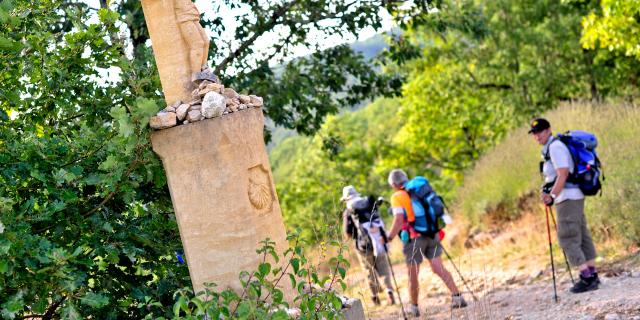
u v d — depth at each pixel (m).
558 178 6.77
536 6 23.53
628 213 8.59
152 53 5.61
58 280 4.15
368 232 8.82
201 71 4.66
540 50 23.28
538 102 24.09
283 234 4.75
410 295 7.68
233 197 4.48
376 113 47.78
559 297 7.04
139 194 5.17
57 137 5.00
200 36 4.71
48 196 4.57
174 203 4.54
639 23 14.06
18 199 4.55
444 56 25.42
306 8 9.44
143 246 5.01
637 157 10.30
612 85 22.14
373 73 10.72
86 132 4.66
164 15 4.69
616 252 8.34
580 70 22.77
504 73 24.69
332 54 10.35
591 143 6.93
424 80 27.08
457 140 30.14
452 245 12.45
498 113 25.42
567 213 6.91
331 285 4.32
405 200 7.61
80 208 4.82
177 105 4.58
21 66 5.09
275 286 4.52
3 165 4.41
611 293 6.66
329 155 11.02
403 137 31.44
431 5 10.55
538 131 6.96
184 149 4.47
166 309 4.81
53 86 5.15
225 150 4.47
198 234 4.50
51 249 4.02
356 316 4.89
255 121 4.68
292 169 42.03
